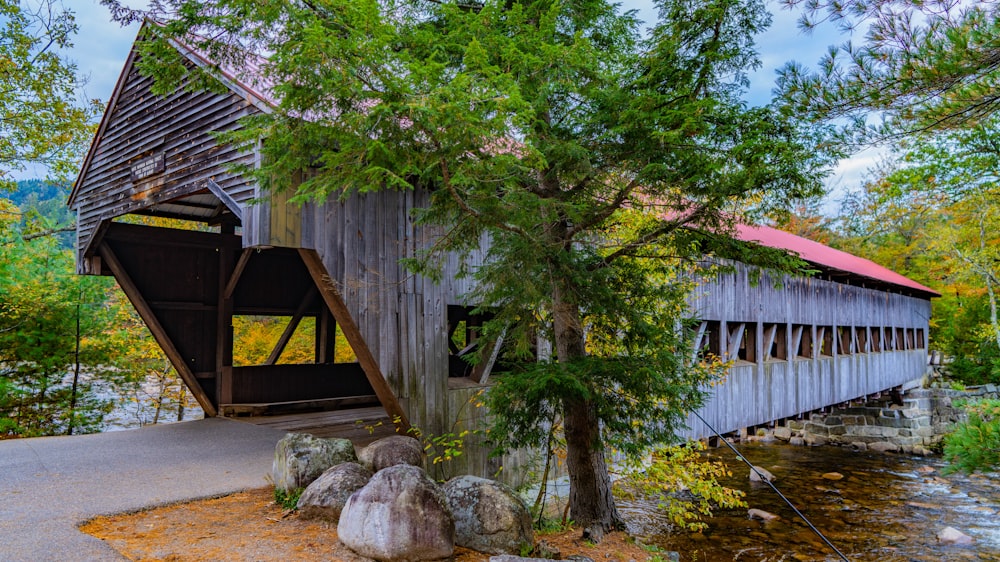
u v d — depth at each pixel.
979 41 3.71
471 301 7.42
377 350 6.61
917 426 18.83
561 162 4.92
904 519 10.67
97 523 3.94
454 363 10.37
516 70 4.87
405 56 3.88
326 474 4.44
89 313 11.60
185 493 4.67
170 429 7.83
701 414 10.31
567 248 5.68
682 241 5.51
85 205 8.92
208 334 9.30
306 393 10.12
